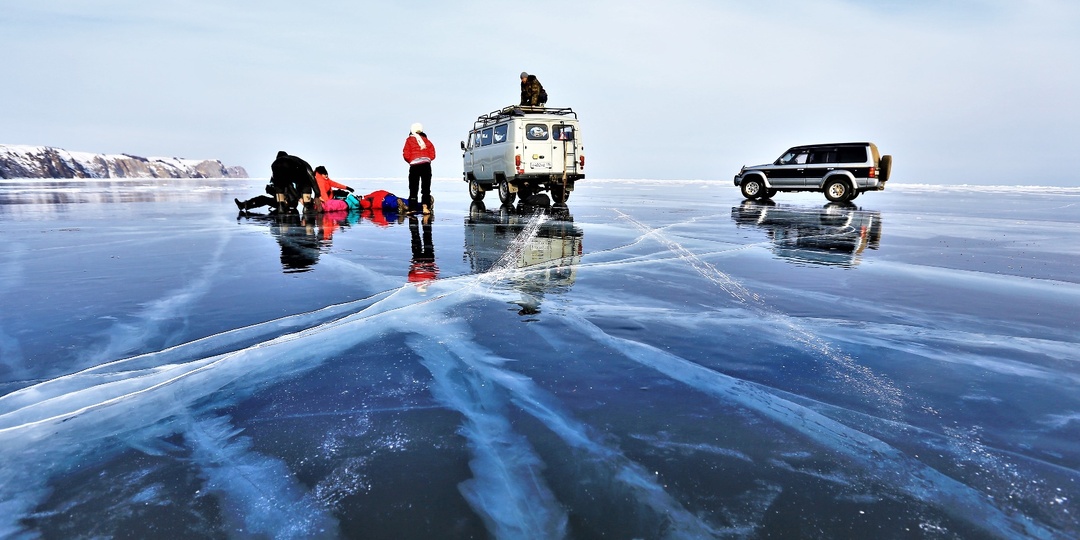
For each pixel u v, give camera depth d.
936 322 3.00
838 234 7.54
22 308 3.27
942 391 2.05
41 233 7.47
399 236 7.27
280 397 2.01
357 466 1.54
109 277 4.29
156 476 1.49
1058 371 2.25
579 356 2.44
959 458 1.56
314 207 11.48
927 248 6.12
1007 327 2.91
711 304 3.43
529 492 1.41
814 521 1.29
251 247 6.10
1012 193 25.20
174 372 2.24
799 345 2.60
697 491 1.41
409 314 3.15
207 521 1.30
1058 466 1.52
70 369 2.27
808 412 1.87
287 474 1.50
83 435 1.71
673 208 13.48
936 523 1.28
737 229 8.21
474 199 16.27
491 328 2.88
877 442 1.66
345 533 1.25
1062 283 4.12
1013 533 1.24
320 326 2.89
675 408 1.91
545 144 12.78
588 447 1.64
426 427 1.77
